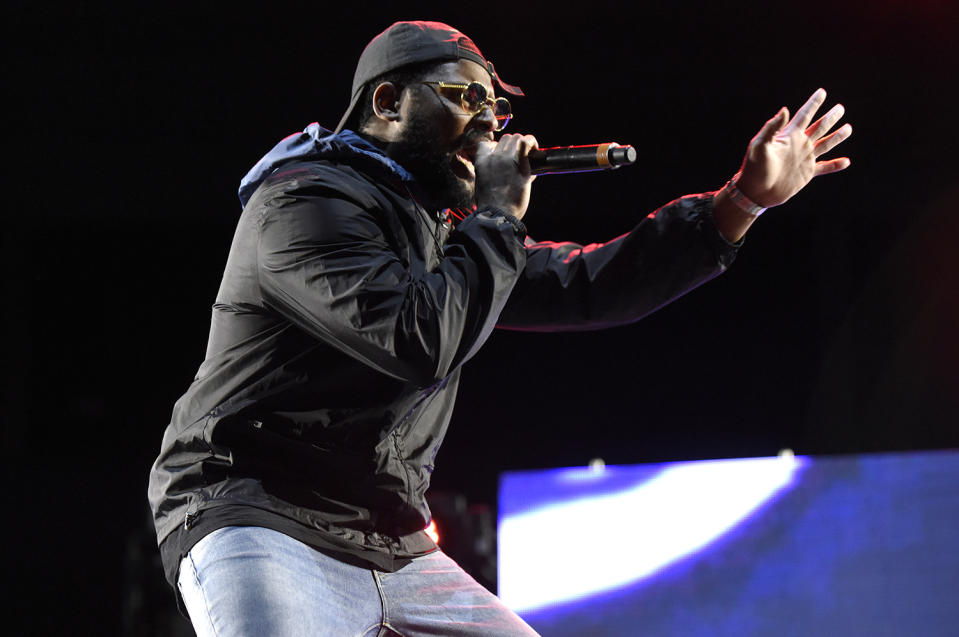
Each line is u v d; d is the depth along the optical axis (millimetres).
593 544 5027
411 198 2150
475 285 1912
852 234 6477
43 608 5684
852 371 6363
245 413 1925
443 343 1829
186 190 5613
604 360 6617
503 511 5125
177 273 6484
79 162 5551
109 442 6367
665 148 5633
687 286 2404
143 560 5270
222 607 1786
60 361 6426
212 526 1872
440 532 4992
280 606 1794
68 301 6453
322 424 1942
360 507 2012
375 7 5172
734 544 4926
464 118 2209
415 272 2068
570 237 6340
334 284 1817
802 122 2297
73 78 5367
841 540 4812
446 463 6500
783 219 6586
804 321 6555
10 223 6012
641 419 6566
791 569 4840
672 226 2371
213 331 2047
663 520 5008
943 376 6246
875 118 5590
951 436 6203
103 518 5859
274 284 1870
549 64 5398
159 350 6457
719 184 5652
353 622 1962
